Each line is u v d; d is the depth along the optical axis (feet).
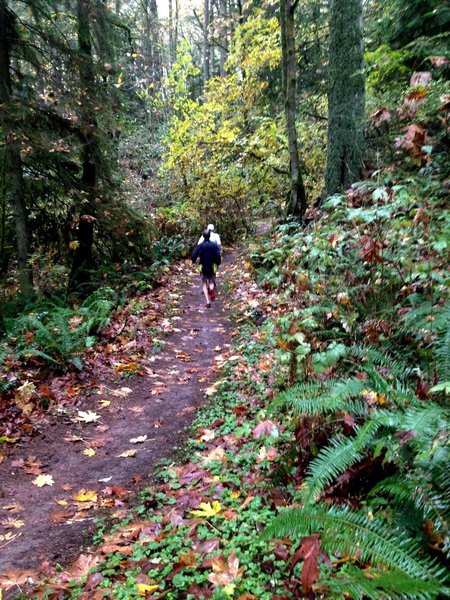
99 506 14.32
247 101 57.77
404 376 12.80
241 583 9.57
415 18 27.58
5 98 34.12
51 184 38.27
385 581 7.10
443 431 8.97
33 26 35.40
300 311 16.70
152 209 66.23
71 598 10.14
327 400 10.91
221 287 43.62
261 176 50.85
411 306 15.47
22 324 28.17
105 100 38.40
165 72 100.99
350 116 30.17
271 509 11.92
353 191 23.16
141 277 43.86
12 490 15.42
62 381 23.68
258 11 57.26
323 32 53.57
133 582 10.17
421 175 22.24
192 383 24.27
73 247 39.11
